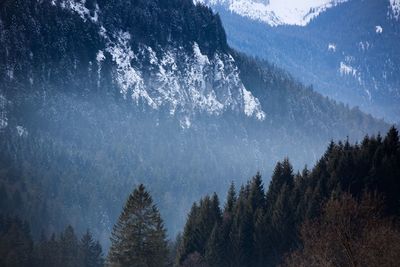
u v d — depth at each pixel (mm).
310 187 120500
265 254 121875
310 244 64750
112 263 93938
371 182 119812
